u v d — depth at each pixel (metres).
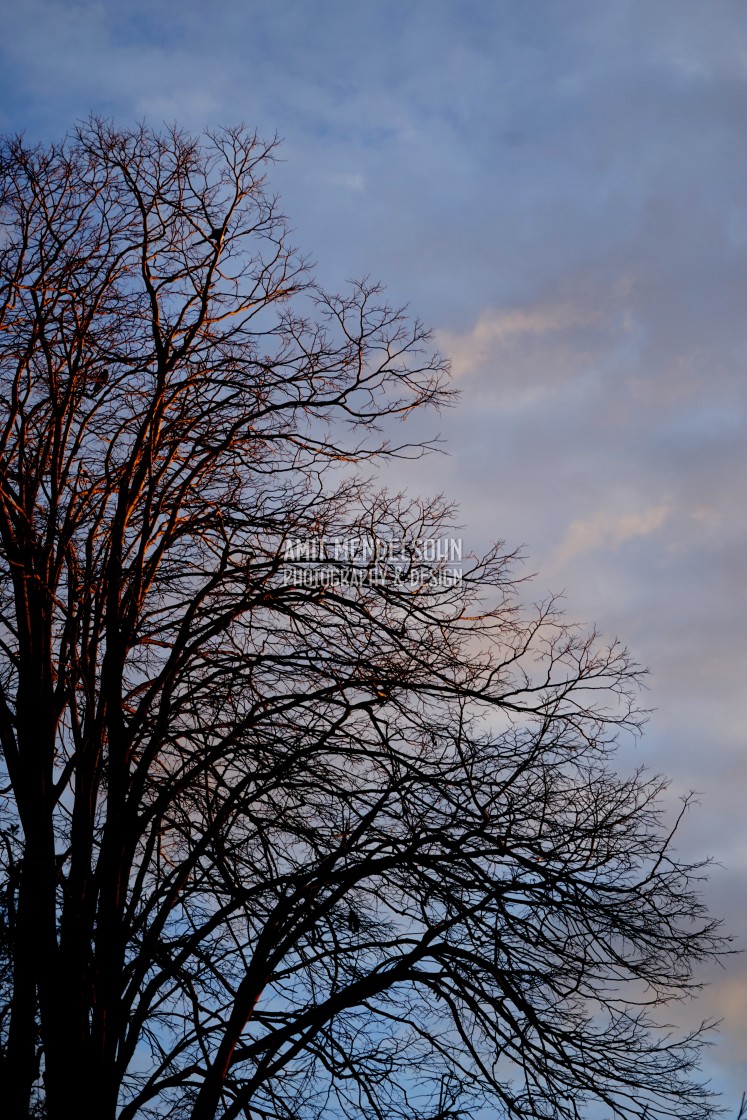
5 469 11.89
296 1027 9.85
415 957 10.12
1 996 10.40
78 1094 9.27
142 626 12.18
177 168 13.30
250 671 11.66
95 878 10.27
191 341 12.84
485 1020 10.30
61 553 11.70
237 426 12.72
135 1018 10.03
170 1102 10.88
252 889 10.23
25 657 11.34
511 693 11.40
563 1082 10.23
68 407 12.38
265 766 11.26
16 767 10.84
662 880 10.76
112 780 10.80
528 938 10.55
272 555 12.30
